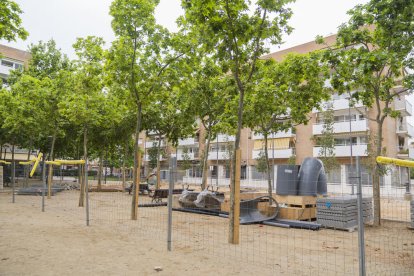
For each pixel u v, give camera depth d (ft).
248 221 37.01
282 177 40.37
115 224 34.45
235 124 53.67
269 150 135.54
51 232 29.35
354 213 34.32
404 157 115.44
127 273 18.01
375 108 111.24
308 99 45.96
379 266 20.30
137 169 38.81
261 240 27.91
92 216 40.19
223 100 56.34
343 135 118.11
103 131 77.87
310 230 33.24
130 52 38.09
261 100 44.93
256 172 142.31
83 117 48.85
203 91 57.82
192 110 62.39
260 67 31.30
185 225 35.12
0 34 29.71
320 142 109.70
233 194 26.68
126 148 84.74
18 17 30.27
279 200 40.32
